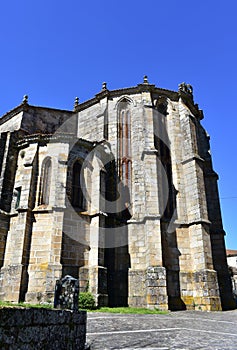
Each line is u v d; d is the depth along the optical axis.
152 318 14.86
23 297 18.88
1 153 24.31
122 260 22.61
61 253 19.64
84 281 19.97
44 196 22.02
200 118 33.34
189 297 22.08
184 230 24.17
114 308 18.55
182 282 22.45
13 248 20.27
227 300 25.08
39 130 29.89
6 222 21.91
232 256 59.84
